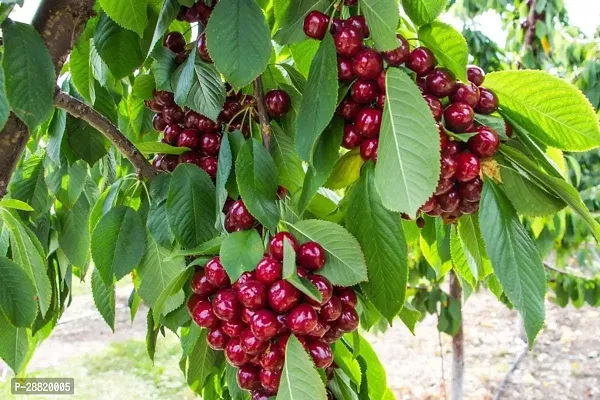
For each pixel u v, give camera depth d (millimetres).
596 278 2143
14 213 825
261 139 752
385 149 542
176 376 3342
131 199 816
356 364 732
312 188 614
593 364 3465
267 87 778
